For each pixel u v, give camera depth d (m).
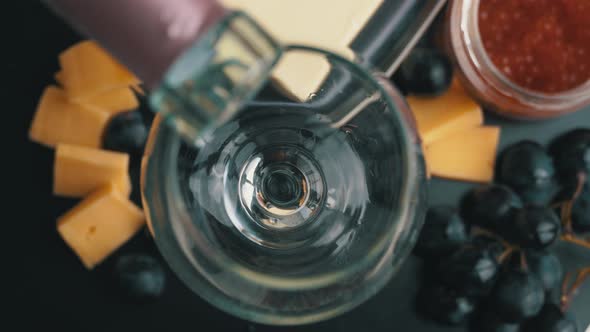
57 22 0.35
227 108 0.19
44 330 0.35
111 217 0.34
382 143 0.27
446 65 0.34
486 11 0.35
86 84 0.34
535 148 0.35
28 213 0.35
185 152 0.26
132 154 0.34
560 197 0.36
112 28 0.18
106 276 0.35
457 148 0.36
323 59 0.27
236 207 0.29
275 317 0.27
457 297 0.34
